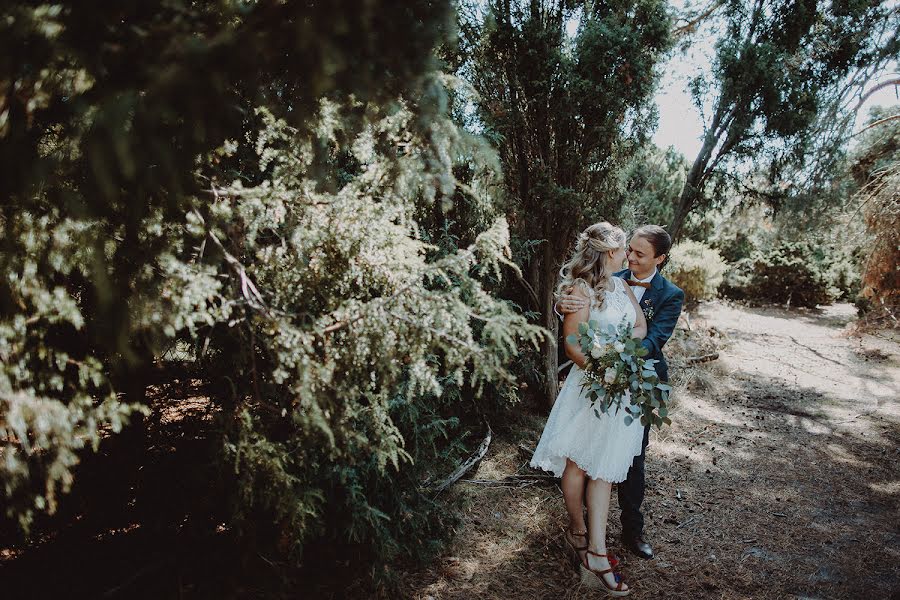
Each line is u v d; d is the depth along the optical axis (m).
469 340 1.63
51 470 1.27
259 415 2.02
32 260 1.29
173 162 1.27
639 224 6.13
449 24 1.22
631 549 2.99
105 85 1.08
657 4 3.95
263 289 1.74
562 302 2.69
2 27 0.98
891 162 8.30
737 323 9.85
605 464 2.60
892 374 6.53
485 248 1.73
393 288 1.76
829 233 8.41
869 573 2.87
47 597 2.23
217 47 1.04
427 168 1.59
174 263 1.45
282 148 1.75
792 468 4.05
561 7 3.86
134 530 2.47
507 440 4.14
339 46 1.12
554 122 3.92
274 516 2.15
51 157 1.21
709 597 2.67
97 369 1.43
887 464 4.13
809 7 5.23
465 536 3.01
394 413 2.64
